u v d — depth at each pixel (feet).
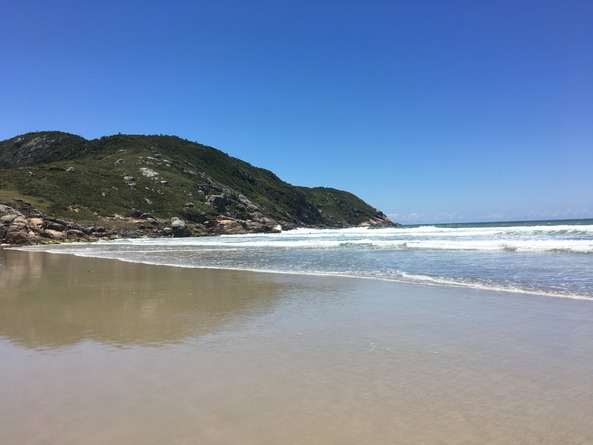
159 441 10.78
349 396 13.66
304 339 20.71
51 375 15.72
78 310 28.35
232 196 296.30
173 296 33.83
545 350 18.48
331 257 66.95
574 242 73.51
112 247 117.50
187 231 210.18
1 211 152.97
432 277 41.27
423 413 12.42
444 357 17.69
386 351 18.60
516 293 31.89
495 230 132.98
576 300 28.99
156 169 284.82
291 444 10.64
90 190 213.46
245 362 17.21
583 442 10.72
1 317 26.25
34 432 11.29
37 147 387.55
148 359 17.69
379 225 531.91
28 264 66.18
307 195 526.57
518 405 12.94
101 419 12.02
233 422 11.84
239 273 48.80
